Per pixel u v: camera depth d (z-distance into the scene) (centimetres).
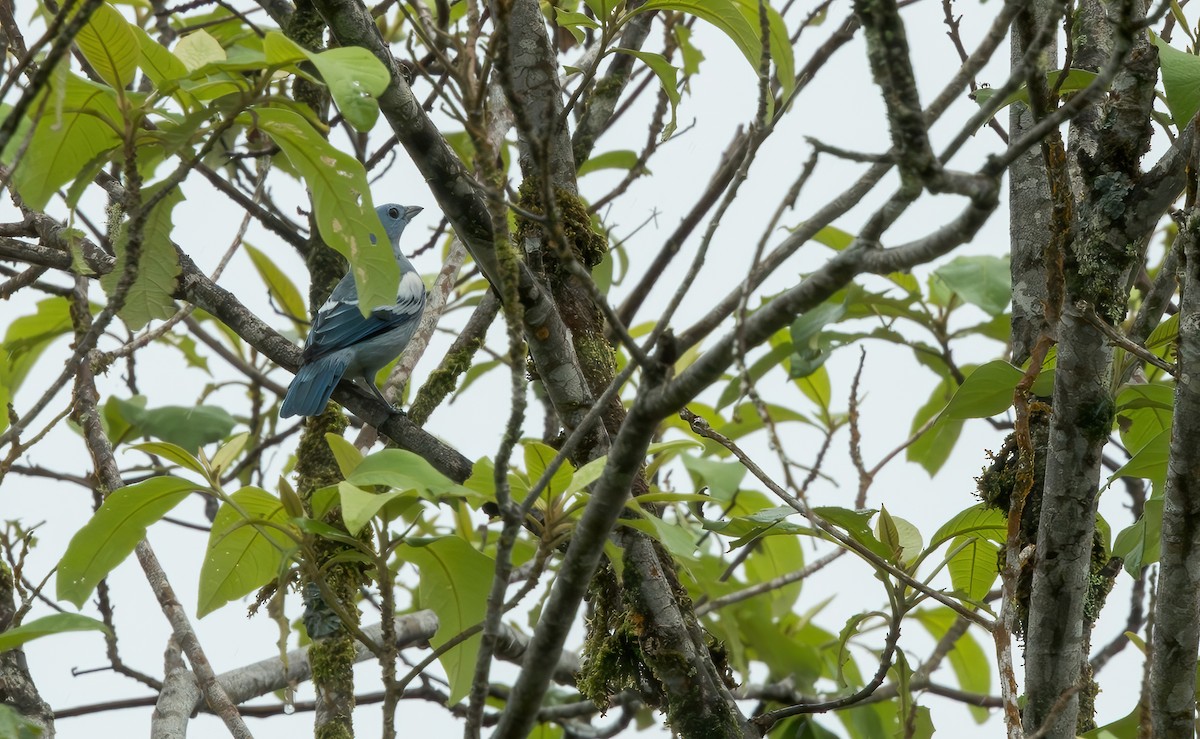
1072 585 723
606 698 870
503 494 549
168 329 1034
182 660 955
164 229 717
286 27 1170
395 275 682
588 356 885
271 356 1106
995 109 547
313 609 915
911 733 810
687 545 641
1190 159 681
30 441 800
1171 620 708
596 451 820
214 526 730
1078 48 808
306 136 640
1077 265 724
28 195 664
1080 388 699
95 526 708
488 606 568
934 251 498
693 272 561
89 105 636
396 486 628
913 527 883
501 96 1070
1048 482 721
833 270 521
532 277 786
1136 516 1170
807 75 616
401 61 1020
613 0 846
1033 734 673
